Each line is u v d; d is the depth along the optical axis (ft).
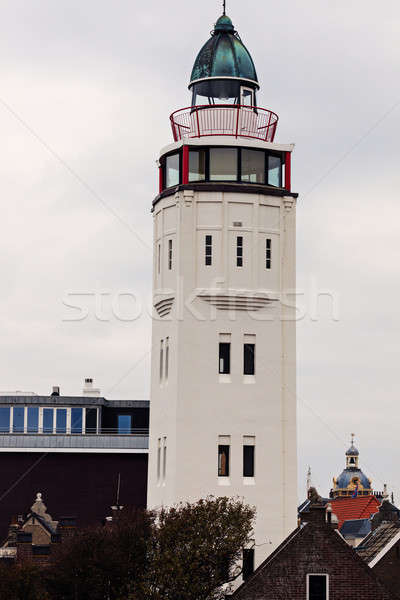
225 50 333.83
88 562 289.33
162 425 328.08
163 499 322.55
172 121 333.21
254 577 277.23
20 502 402.72
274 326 324.39
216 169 325.62
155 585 281.74
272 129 332.39
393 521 348.18
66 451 405.39
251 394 320.91
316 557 278.05
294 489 320.09
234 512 291.79
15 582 280.51
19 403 433.89
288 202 327.06
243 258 322.96
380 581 278.26
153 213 337.93
